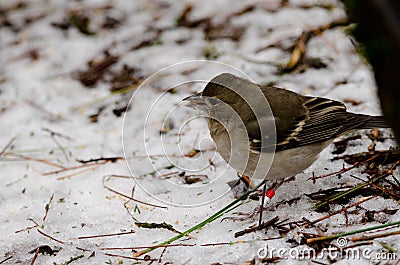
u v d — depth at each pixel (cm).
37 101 1435
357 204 968
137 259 913
